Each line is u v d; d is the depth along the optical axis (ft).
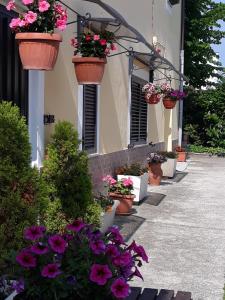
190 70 81.82
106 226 22.09
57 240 10.04
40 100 19.69
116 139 32.94
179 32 62.03
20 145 13.37
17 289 9.70
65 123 19.21
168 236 23.91
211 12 81.76
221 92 80.69
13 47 18.22
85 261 10.00
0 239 12.85
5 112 13.32
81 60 20.21
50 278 9.63
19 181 13.32
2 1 17.06
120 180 29.22
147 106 44.34
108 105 30.81
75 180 18.63
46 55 15.10
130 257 10.17
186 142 83.30
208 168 57.72
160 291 11.42
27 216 13.33
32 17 14.70
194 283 17.40
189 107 82.12
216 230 25.63
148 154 44.50
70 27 23.26
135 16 37.42
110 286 9.53
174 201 33.91
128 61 35.32
